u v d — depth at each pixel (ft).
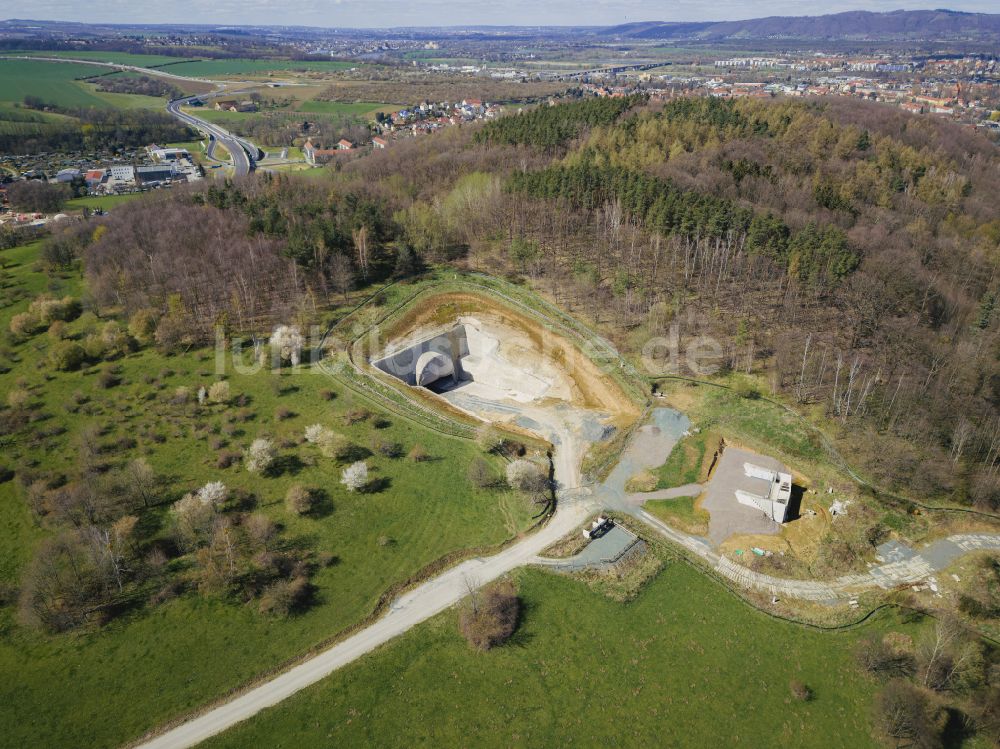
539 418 357.41
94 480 275.39
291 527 265.75
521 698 207.00
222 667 211.82
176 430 316.19
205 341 386.32
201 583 234.79
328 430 314.14
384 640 224.12
